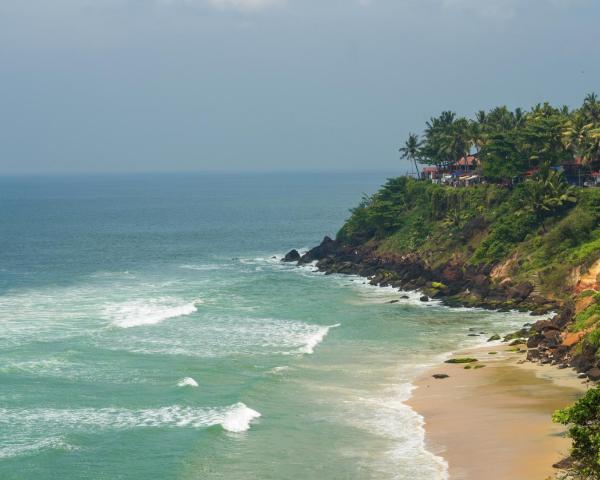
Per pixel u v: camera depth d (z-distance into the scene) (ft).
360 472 171.01
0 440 186.91
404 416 207.62
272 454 181.37
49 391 224.12
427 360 265.95
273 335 300.40
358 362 263.08
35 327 306.35
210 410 210.18
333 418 206.18
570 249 370.73
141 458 178.09
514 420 199.31
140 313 336.90
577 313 279.28
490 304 356.18
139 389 227.61
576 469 153.58
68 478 167.43
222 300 375.45
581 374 234.79
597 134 419.74
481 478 165.37
